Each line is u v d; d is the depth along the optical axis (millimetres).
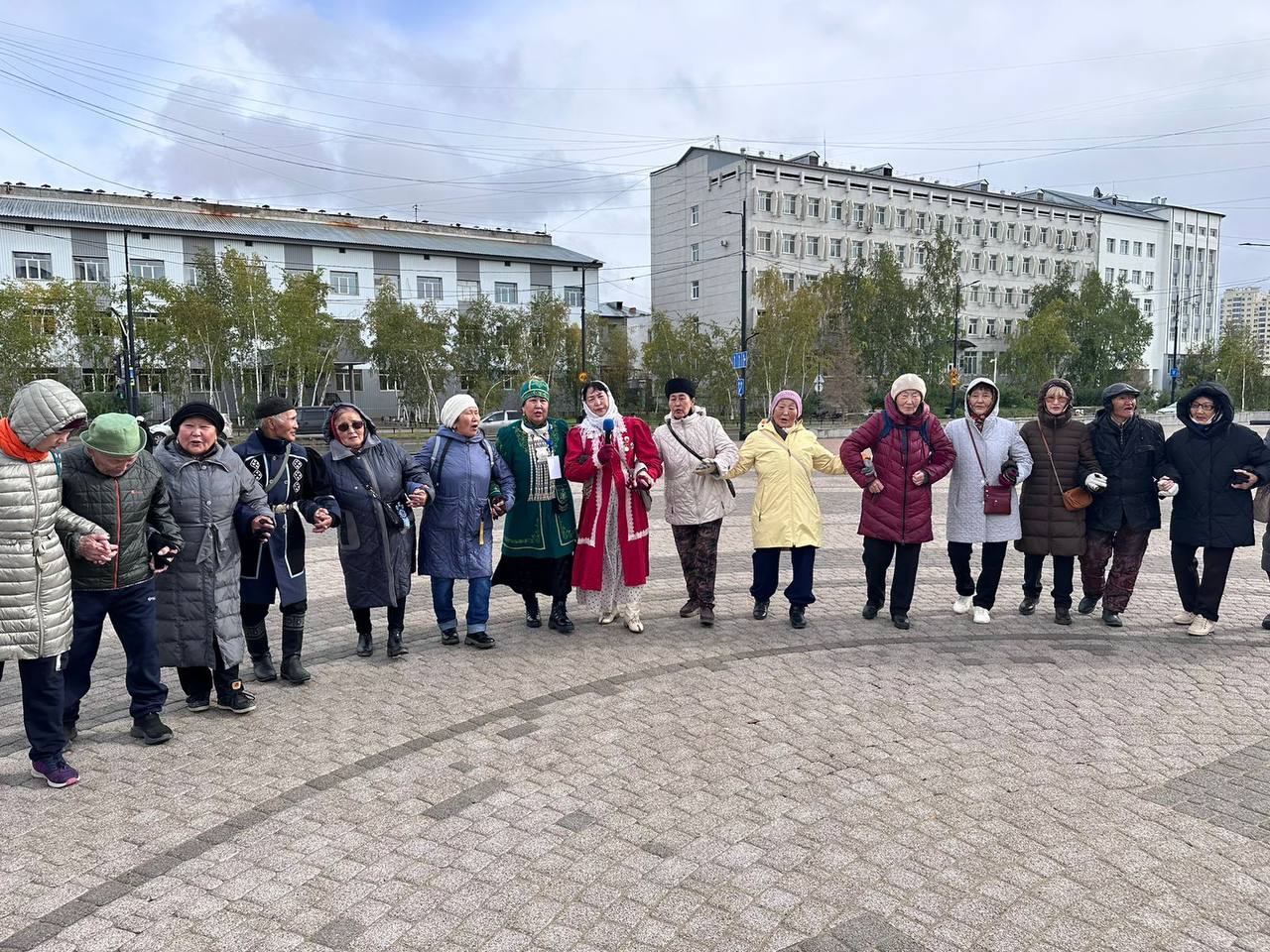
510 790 4004
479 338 48969
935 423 6750
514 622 7199
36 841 3559
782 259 59469
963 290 68750
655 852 3447
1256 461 6320
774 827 3639
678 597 8062
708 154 60281
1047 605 7688
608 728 4766
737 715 4945
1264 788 3982
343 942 2867
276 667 5938
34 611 3920
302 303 42406
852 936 2885
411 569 6184
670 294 64500
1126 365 68625
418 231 58375
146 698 4582
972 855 3406
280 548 5406
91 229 43688
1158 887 3180
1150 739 4574
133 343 36406
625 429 6773
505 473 6492
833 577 9016
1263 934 2889
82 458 4270
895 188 64438
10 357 37094
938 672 5703
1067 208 74625
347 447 5922
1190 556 6719
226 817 3762
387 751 4477
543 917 3006
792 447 6898
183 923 2977
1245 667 5801
